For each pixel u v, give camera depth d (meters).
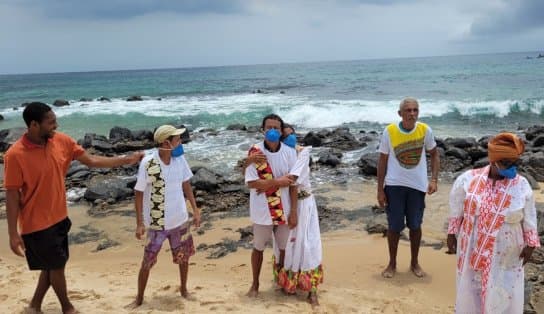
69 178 11.12
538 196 8.52
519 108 20.67
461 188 3.57
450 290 5.00
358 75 62.88
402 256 6.04
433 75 52.03
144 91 47.00
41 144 3.77
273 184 4.29
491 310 3.35
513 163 3.30
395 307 4.52
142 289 4.40
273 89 42.66
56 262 3.92
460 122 19.02
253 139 16.47
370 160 11.03
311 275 4.49
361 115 20.86
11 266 5.95
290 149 4.40
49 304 4.44
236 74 92.50
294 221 4.43
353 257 6.08
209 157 13.64
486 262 3.34
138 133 17.08
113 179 11.09
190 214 8.40
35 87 62.38
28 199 3.75
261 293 4.79
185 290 4.67
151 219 4.29
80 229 7.81
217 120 22.16
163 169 4.25
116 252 6.73
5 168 3.68
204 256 6.39
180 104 29.86
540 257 5.56
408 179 5.12
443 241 6.54
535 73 45.75
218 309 4.32
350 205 8.61
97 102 34.25
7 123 24.42
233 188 9.65
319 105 24.53
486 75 46.16
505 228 3.31
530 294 4.70
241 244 6.81
